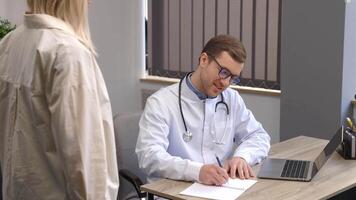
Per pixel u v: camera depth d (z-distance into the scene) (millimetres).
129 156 2416
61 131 1256
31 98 1304
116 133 2391
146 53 4344
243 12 3635
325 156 2137
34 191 1359
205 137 2170
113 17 4336
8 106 1410
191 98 2170
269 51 3539
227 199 1715
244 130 2309
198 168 1902
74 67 1273
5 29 3693
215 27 3809
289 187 1843
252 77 3654
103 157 1317
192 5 3930
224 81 2029
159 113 2109
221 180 1849
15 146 1358
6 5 4109
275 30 3480
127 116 2461
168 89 2213
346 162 2176
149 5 4219
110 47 4371
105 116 1364
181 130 2145
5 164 1438
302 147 2447
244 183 1878
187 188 1830
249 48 3641
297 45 3188
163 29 4164
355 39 3053
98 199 1310
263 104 3582
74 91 1266
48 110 1302
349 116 3109
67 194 1321
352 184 1897
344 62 3002
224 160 2203
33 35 1332
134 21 4332
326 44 3051
